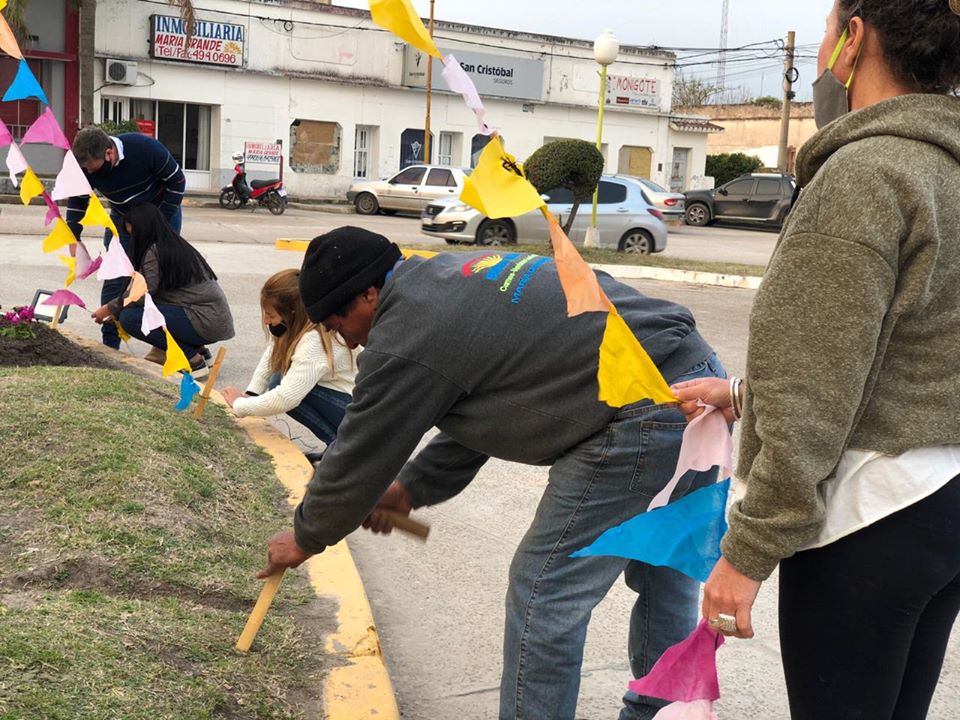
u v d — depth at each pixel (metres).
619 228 18.02
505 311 2.31
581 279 1.83
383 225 23.20
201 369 6.89
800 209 1.78
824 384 1.69
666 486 2.21
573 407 2.33
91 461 4.05
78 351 6.59
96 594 3.14
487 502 5.09
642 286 14.71
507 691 2.46
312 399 5.14
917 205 1.67
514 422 2.38
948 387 1.75
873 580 1.79
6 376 5.21
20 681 2.45
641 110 36.09
